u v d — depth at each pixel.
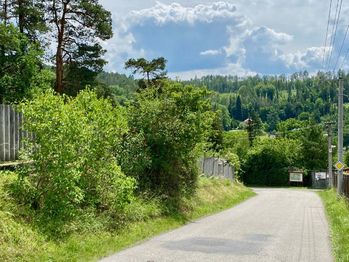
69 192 12.33
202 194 27.73
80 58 40.00
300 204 32.81
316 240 15.27
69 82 39.06
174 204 21.06
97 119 14.44
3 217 10.47
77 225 12.75
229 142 84.25
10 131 15.14
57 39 38.47
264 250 13.10
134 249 12.58
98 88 40.22
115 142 16.22
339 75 37.22
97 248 11.91
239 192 40.94
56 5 38.56
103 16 39.59
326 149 78.62
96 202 14.55
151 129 21.33
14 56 33.44
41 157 12.27
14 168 13.71
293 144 80.44
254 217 22.52
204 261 11.26
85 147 13.16
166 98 22.28
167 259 11.31
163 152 21.45
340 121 37.34
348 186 30.56
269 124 175.75
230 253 12.45
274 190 59.25
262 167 78.88
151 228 16.11
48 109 12.34
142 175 20.84
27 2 37.53
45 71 36.28
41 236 10.93
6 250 9.51
